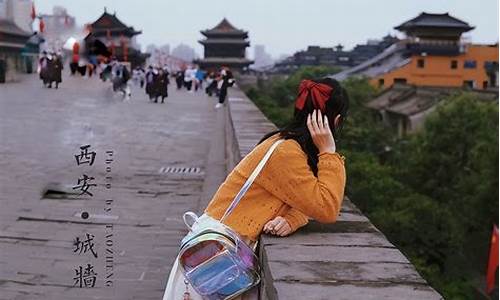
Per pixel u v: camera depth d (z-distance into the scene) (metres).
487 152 29.88
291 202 3.44
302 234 3.62
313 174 3.49
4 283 5.99
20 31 36.66
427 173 35.38
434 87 61.66
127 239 7.52
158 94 30.89
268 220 3.48
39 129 17.27
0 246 7.06
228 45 85.62
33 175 10.93
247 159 3.54
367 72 84.62
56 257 6.77
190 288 3.33
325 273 2.97
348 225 3.88
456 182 33.91
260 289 3.38
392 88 70.38
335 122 3.64
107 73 33.00
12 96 27.56
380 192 28.12
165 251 7.14
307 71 90.12
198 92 44.47
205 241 3.34
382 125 59.62
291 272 2.97
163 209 9.10
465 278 26.59
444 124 35.19
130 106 27.44
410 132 50.78
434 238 24.95
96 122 19.81
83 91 31.48
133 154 13.91
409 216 24.84
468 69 75.88
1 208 8.67
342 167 3.56
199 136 17.80
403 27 77.88
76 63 34.75
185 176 11.70
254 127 11.09
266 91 81.38
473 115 34.56
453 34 75.44
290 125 3.67
